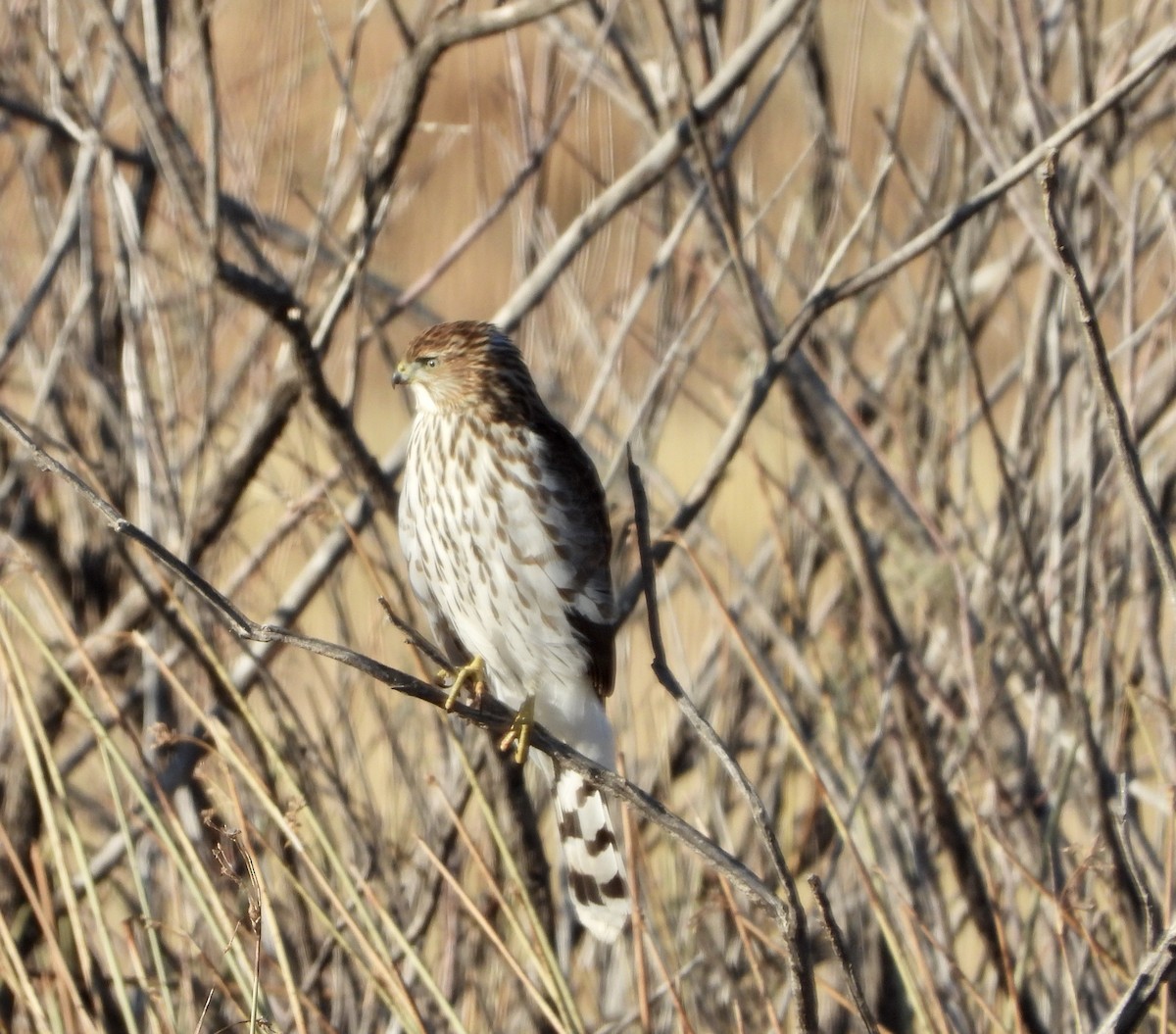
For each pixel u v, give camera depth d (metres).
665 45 11.42
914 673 10.85
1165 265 12.77
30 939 10.29
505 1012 10.09
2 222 12.12
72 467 10.95
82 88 11.98
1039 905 9.45
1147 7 11.49
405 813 10.98
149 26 9.93
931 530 10.52
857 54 11.50
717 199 9.39
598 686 10.38
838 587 11.73
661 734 12.11
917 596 11.37
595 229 10.41
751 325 10.73
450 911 10.02
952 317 11.59
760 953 10.10
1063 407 10.61
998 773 10.59
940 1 13.87
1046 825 9.66
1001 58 11.03
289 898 10.16
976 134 10.33
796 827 11.40
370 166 9.93
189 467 11.37
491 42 15.35
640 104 10.88
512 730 9.39
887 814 10.59
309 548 12.30
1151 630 10.18
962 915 10.91
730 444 9.54
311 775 10.41
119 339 12.15
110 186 10.55
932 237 9.19
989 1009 8.64
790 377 10.88
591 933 10.03
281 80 12.23
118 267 10.55
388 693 11.56
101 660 10.59
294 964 10.09
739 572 10.76
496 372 10.34
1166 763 10.08
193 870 8.77
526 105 11.43
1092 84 10.97
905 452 11.04
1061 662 10.30
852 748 10.80
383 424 21.17
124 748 11.46
